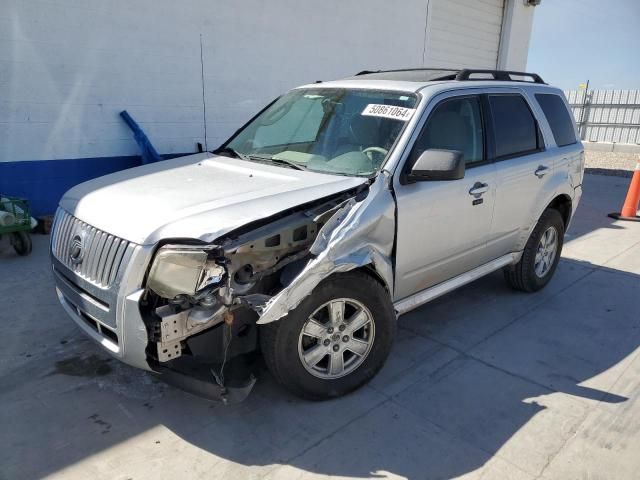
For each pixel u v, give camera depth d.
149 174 3.77
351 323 3.31
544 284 5.34
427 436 3.04
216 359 2.97
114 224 2.98
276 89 8.83
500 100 4.50
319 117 4.12
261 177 3.54
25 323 4.21
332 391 3.30
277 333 2.99
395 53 11.09
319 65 9.45
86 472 2.71
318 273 2.93
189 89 7.71
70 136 6.75
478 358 3.95
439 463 2.83
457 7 12.77
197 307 2.78
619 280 5.74
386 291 3.46
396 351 4.02
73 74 6.61
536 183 4.68
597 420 3.24
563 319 4.69
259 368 3.57
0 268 5.34
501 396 3.46
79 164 6.89
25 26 6.15
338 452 2.89
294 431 3.05
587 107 20.67
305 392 3.21
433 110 3.80
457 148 3.96
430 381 3.62
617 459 2.89
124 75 7.04
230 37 7.99
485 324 4.54
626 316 4.80
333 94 4.27
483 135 4.23
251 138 4.44
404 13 11.01
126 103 7.14
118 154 7.21
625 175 13.83
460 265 4.17
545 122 4.96
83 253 3.09
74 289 3.21
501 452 2.93
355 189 3.31
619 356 4.06
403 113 3.74
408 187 3.49
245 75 8.33
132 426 3.07
